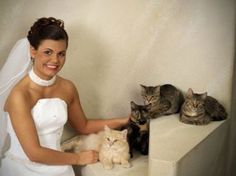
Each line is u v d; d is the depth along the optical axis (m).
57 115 1.46
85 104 1.87
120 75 1.84
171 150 1.33
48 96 1.49
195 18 1.70
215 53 1.71
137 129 1.68
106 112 1.90
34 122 1.41
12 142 1.43
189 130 1.56
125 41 1.78
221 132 1.67
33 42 1.34
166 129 1.57
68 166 1.50
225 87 1.73
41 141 1.45
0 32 1.62
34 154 1.35
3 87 1.50
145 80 1.85
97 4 1.71
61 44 1.34
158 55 1.80
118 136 1.55
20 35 1.65
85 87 1.84
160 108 1.77
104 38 1.76
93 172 1.50
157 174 1.27
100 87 1.85
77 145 1.71
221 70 1.72
